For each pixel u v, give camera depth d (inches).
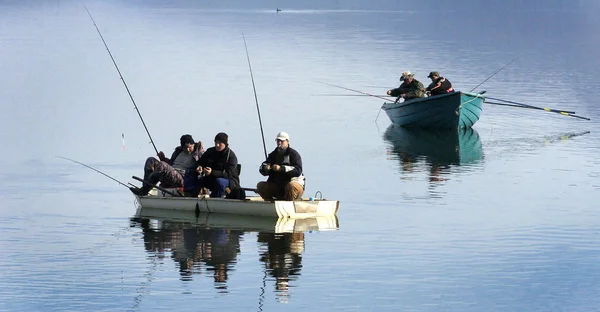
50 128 3634.4
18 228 2079.2
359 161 3078.2
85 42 7810.0
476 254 1866.4
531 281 1684.3
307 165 2992.1
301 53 6973.4
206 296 1593.3
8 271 1731.1
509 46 7869.1
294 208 2153.1
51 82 5123.0
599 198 2440.9
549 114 4232.3
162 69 5846.5
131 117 3941.9
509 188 2593.5
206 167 2222.0
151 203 2278.5
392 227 2096.5
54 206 2309.3
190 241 1956.2
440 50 7372.1
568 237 2006.6
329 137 3595.0
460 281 1685.5
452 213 2256.4
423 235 2025.1
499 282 1678.2
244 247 1911.9
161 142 3356.3
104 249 1893.5
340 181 2709.2
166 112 4097.0
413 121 3892.7
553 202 2391.7
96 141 3356.3
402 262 1803.6
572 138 3567.9
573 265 1785.2
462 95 3754.9
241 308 1533.0
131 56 6668.3
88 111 4094.5
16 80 5187.0
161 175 2305.6
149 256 1840.6
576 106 4436.5
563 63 6427.2
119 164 2925.7
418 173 2847.0
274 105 4384.8
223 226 2086.6
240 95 4675.2
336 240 1973.4
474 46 7824.8
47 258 1825.8
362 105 4475.9
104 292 1610.5
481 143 3484.3
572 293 1619.1
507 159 3112.7
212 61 6358.3
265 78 5408.5
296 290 1626.5
